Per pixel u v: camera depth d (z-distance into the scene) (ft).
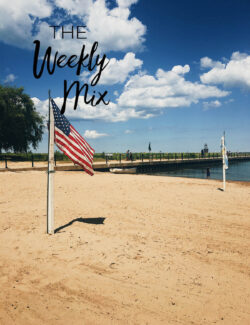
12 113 104.73
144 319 8.29
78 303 9.12
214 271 11.84
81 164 17.83
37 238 15.97
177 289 10.17
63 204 26.43
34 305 8.95
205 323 8.14
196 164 166.50
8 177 46.09
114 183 42.78
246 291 10.12
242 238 16.70
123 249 14.35
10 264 12.21
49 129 17.06
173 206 26.53
